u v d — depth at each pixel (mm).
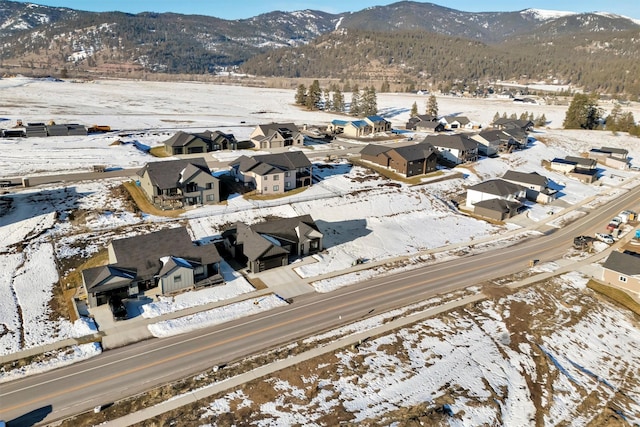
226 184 67062
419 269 48188
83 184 62562
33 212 53344
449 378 31641
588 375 34219
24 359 31359
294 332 35562
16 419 26000
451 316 38875
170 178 57875
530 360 34750
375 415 27516
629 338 39156
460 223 63250
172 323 36062
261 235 48062
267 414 27031
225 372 30391
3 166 69250
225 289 41875
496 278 46656
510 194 68688
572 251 54781
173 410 26891
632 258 46625
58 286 41094
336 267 47594
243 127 113750
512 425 28641
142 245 42375
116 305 37375
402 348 34156
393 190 71562
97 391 28469
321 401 28359
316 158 85375
